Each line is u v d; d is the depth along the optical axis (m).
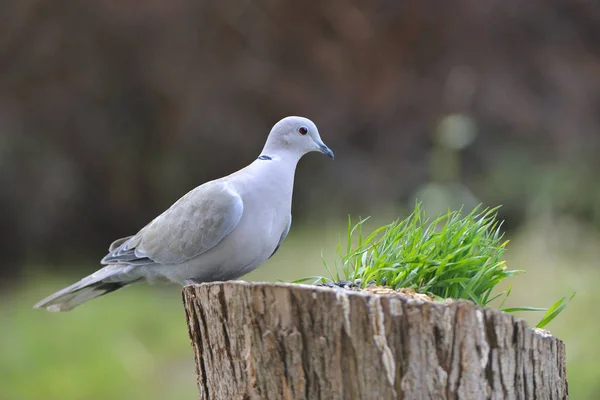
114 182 18.55
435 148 18.11
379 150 19.38
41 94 18.16
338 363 4.01
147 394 11.29
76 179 18.31
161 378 11.75
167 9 18.14
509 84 19.45
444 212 15.09
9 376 11.80
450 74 19.45
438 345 3.96
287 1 18.98
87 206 18.48
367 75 19.52
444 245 4.82
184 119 18.58
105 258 6.54
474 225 4.91
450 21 19.56
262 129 19.08
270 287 4.09
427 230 4.99
